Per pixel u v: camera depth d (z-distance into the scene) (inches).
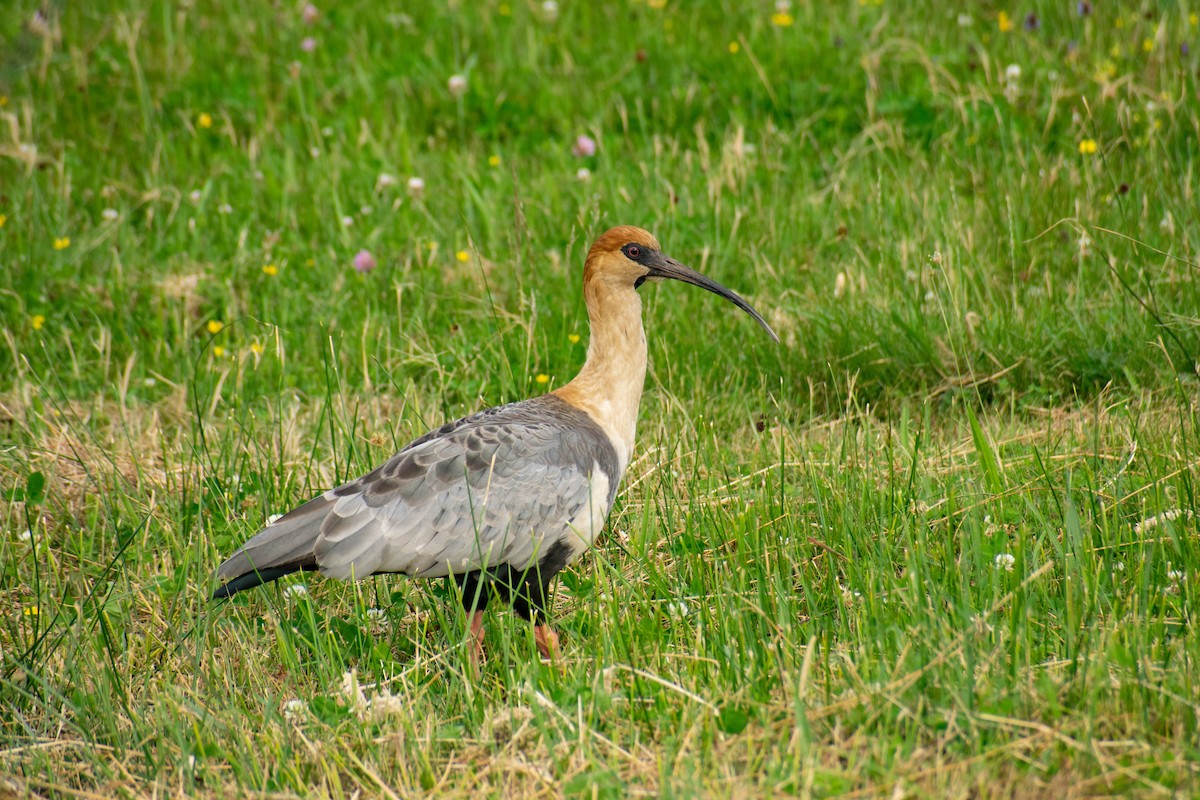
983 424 441.4
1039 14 700.0
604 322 363.9
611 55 727.7
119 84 721.0
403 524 325.1
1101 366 451.5
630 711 295.0
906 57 673.0
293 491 411.5
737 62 701.3
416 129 682.8
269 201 622.5
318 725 303.7
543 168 626.8
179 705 313.6
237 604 366.9
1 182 633.6
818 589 346.9
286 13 786.8
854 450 406.0
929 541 357.7
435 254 556.7
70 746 308.3
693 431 435.2
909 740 265.0
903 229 545.0
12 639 346.9
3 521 405.1
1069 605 301.1
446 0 796.6
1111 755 261.0
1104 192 537.3
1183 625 304.3
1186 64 613.3
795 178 603.8
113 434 466.3
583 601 361.7
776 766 264.2
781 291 519.5
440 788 277.3
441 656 327.6
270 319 526.6
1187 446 384.5
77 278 564.1
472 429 339.0
